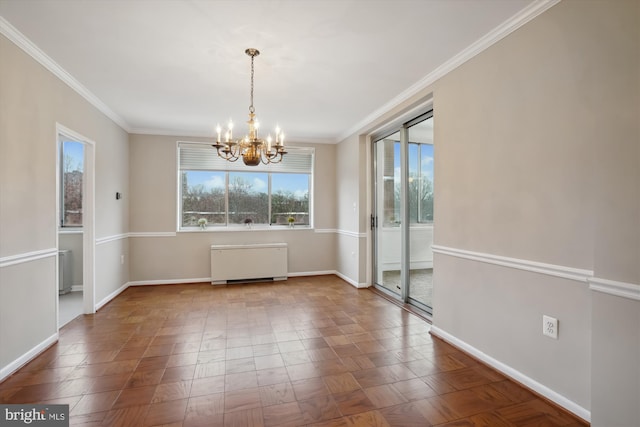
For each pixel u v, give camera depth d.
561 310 1.87
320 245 5.76
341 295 4.41
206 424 1.73
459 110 2.67
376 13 2.06
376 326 3.22
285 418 1.78
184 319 3.42
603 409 1.61
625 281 1.54
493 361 2.33
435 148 2.97
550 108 1.92
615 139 1.59
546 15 1.94
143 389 2.07
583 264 1.75
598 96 1.67
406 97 3.43
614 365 1.58
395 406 1.90
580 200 1.77
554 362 1.91
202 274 5.20
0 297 2.18
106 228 4.00
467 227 2.59
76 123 3.21
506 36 2.22
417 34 2.32
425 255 3.74
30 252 2.47
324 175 5.76
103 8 2.00
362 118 4.41
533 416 1.80
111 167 4.15
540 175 1.99
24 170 2.41
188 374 2.26
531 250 2.04
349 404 1.92
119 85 3.23
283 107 3.93
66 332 3.05
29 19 2.11
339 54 2.61
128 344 2.77
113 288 4.25
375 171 4.85
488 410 1.86
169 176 5.05
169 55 2.61
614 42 1.60
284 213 5.72
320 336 2.96
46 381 2.16
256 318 3.46
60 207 4.69
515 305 2.16
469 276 2.57
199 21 2.14
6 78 2.22
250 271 5.20
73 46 2.47
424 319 3.43
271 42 2.42
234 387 2.10
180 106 3.88
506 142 2.22
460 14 2.08
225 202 5.44
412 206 3.97
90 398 1.96
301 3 1.96
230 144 2.65
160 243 5.02
